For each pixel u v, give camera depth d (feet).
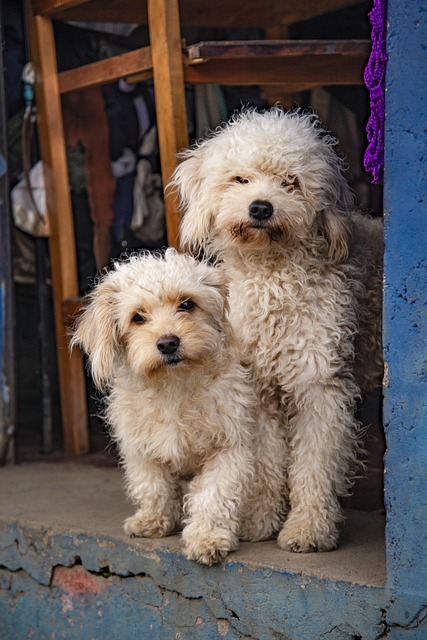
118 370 11.30
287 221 10.98
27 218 17.24
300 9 17.07
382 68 9.66
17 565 12.59
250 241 11.10
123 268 11.30
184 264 11.09
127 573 11.34
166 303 10.67
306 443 11.16
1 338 16.48
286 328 11.09
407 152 8.68
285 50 12.96
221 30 19.51
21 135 18.03
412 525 8.98
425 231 8.64
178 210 13.26
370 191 20.86
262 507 11.46
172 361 10.36
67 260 17.01
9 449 16.56
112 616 11.55
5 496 14.05
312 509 10.97
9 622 12.74
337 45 13.09
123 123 18.66
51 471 15.94
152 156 19.22
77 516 12.66
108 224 18.37
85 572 11.85
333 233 11.35
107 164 18.24
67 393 17.51
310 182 11.30
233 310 11.42
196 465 11.41
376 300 11.99
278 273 11.24
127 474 11.59
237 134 11.60
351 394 11.25
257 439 11.42
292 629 9.94
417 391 8.81
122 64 14.78
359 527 12.07
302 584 9.86
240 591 10.34
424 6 8.46
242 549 10.95
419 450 8.86
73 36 18.40
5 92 17.53
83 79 15.94
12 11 18.12
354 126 20.33
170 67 13.19
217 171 11.59
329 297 11.17
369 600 9.36
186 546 10.69
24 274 18.75
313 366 10.98
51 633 12.23
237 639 10.38
